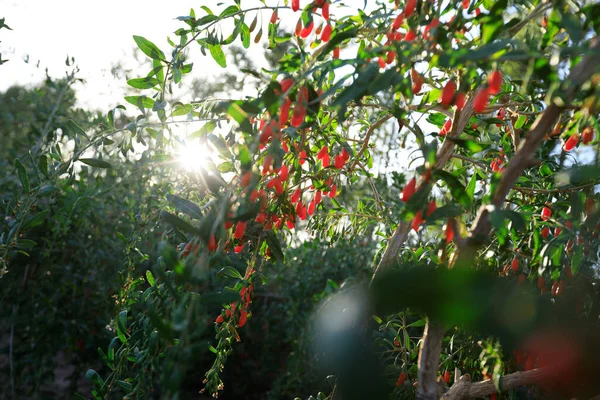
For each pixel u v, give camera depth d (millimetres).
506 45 1148
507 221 1926
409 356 2062
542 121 1237
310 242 5367
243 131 1370
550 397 1850
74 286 4516
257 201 1414
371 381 1438
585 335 1217
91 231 4742
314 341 2236
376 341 2016
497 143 2213
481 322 1127
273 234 1961
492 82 1210
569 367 1293
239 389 5820
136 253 2562
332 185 2223
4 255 2141
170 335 1037
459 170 1791
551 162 1916
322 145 2146
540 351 1246
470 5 1472
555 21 1253
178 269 1124
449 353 2178
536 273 1973
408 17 1416
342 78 1341
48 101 4902
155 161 2098
